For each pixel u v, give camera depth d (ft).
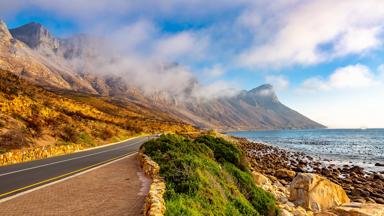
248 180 58.54
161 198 28.53
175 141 69.41
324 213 46.42
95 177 45.62
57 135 120.98
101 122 213.66
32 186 39.55
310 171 114.62
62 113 162.09
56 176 47.32
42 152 86.89
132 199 31.99
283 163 141.38
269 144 329.31
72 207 29.22
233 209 37.58
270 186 71.92
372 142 341.21
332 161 158.10
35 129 112.57
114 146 125.49
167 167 42.32
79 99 451.94
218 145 74.18
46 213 27.40
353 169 118.52
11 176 48.60
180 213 26.91
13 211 28.09
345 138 462.19
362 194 74.13
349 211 44.57
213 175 46.37
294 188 61.77
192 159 47.29
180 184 34.88
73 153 96.12
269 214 49.70
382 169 126.82
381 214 43.78
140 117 444.14
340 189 63.62
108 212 27.55
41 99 171.22
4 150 82.33
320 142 360.07
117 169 54.03
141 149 78.43
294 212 53.11
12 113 114.42
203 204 32.83
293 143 349.20
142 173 48.91
